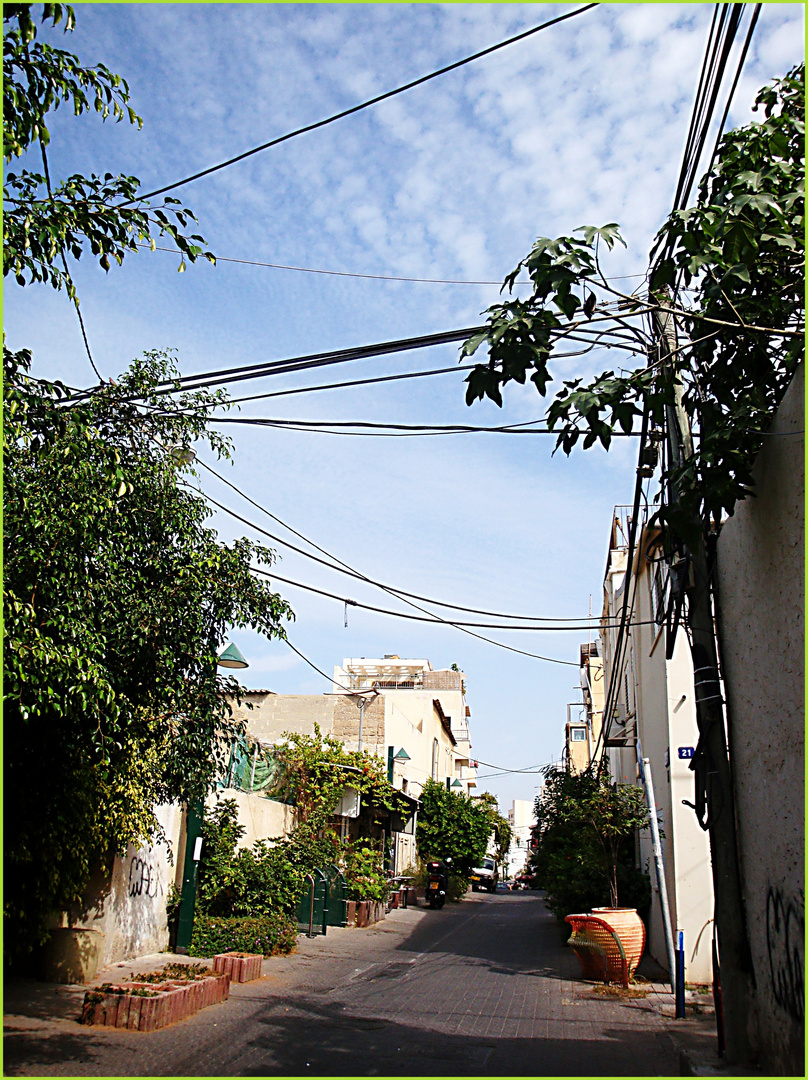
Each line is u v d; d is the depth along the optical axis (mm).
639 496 10625
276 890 15203
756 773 7695
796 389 6348
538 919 25516
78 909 11797
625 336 7355
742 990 7312
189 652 8609
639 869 18000
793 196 6094
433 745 44688
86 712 7410
